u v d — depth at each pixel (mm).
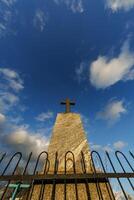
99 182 3912
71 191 3744
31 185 3730
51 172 4219
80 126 5613
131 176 3322
